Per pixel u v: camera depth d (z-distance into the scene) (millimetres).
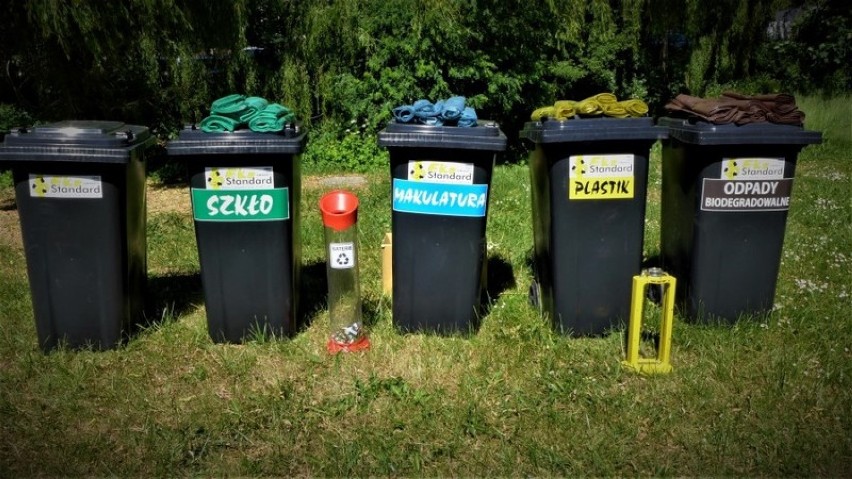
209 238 4539
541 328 4875
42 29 8273
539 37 10820
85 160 4246
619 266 4734
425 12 9844
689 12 13039
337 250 4441
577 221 4656
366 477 3422
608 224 4660
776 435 3674
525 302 5414
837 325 4930
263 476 3420
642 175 4617
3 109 11273
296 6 10352
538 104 11133
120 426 3818
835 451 3562
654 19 13227
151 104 10781
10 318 5148
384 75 10258
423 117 4469
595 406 3951
